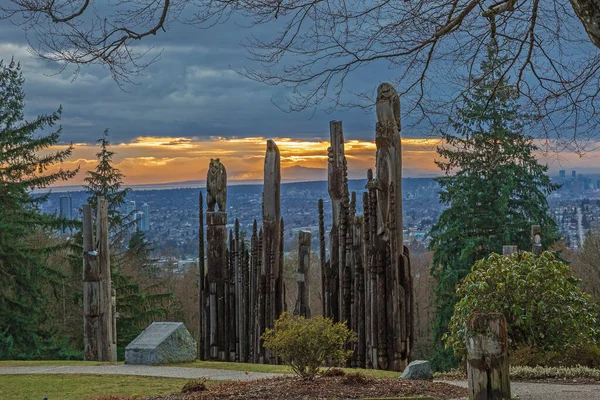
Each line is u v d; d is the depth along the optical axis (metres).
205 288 20.38
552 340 14.33
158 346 14.87
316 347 10.41
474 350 8.97
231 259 20.25
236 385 10.50
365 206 16.03
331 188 18.20
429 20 9.85
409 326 15.79
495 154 17.19
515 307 14.26
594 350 14.29
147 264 46.34
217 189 20.48
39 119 33.47
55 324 33.66
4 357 27.78
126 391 11.03
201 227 20.64
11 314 29.06
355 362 16.30
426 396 9.32
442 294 32.56
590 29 6.87
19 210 32.28
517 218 31.72
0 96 33.19
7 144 32.81
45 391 11.27
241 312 19.59
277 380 10.80
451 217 32.84
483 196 31.56
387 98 15.70
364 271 16.28
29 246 31.92
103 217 18.72
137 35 9.90
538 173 31.69
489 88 10.92
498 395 8.86
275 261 18.59
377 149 15.87
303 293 18.27
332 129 18.27
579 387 10.76
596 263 33.75
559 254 34.88
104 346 18.41
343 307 17.22
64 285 32.75
